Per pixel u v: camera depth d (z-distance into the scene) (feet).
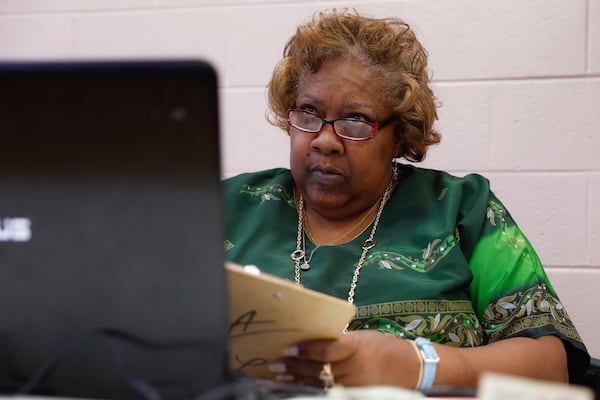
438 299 9.16
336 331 6.29
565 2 13.28
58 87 4.60
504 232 9.98
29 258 4.80
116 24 14.83
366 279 9.43
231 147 14.38
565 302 13.14
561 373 8.75
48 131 4.68
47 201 4.75
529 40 13.35
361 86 9.64
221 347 4.71
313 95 9.69
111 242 4.74
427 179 10.60
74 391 4.79
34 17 15.07
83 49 14.90
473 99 13.48
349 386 6.79
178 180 4.68
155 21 14.70
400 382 7.04
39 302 4.80
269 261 9.89
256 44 14.33
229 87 14.39
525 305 9.36
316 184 9.89
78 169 4.73
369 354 6.84
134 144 4.66
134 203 4.72
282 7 14.26
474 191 10.34
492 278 9.63
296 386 5.89
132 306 4.75
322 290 9.43
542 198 13.25
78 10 14.93
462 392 6.32
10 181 4.76
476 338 9.27
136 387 4.71
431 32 13.65
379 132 9.86
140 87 4.56
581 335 13.05
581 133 13.17
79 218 4.75
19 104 4.64
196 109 4.57
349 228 10.23
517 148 13.34
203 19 14.53
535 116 13.32
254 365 6.81
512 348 8.54
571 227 13.16
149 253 4.73
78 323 4.78
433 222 9.99
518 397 4.35
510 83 13.39
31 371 4.83
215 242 4.69
